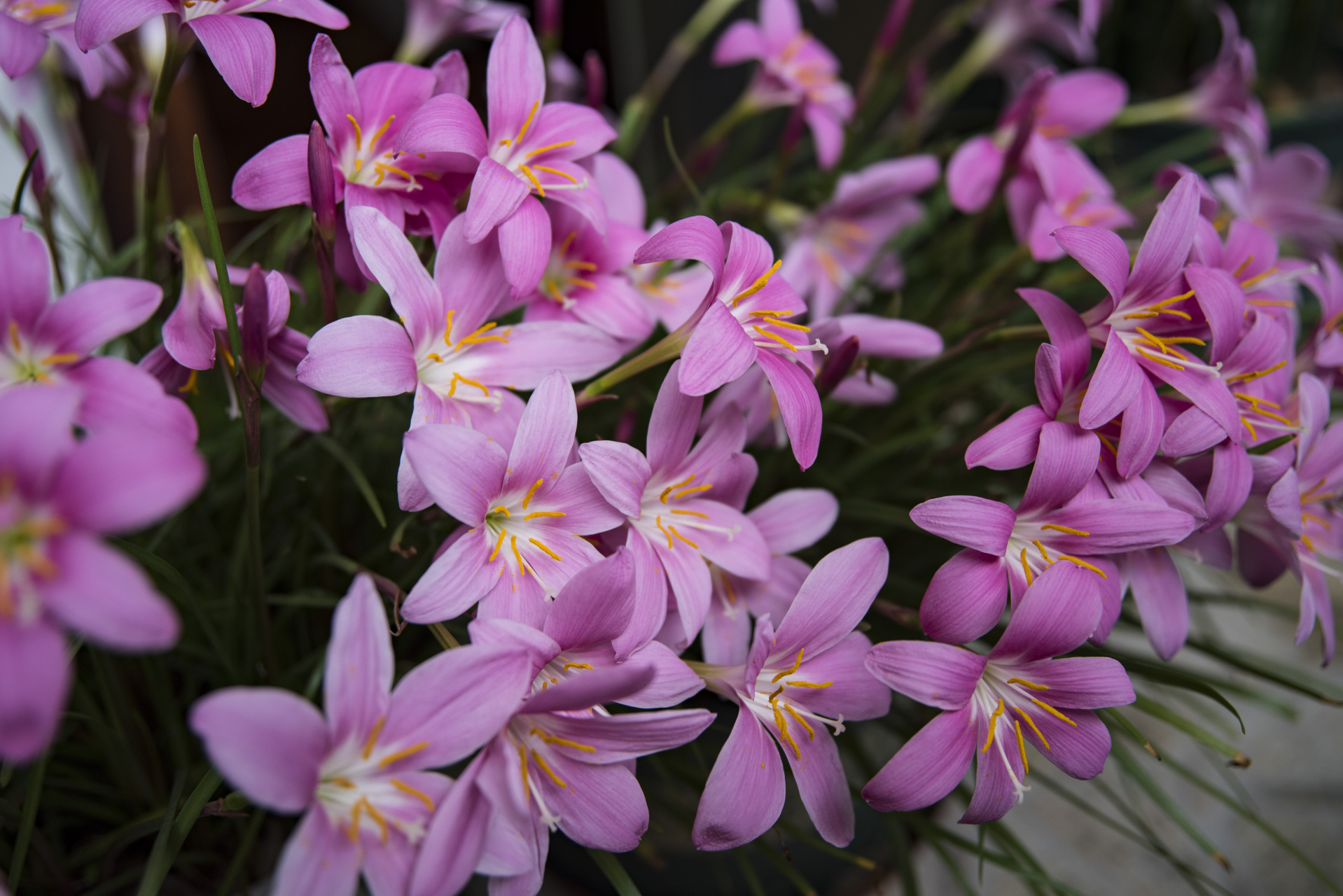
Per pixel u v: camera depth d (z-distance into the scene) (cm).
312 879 35
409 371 39
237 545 44
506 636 38
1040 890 46
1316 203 54
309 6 42
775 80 56
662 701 39
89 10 39
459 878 36
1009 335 45
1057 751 41
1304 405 43
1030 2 63
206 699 34
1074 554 42
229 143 70
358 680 36
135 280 36
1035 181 51
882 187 53
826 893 56
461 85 43
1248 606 52
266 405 46
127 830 44
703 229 40
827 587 40
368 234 39
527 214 41
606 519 40
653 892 54
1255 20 96
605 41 74
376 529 48
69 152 60
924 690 40
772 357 41
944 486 50
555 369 39
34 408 33
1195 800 63
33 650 32
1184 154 66
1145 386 41
